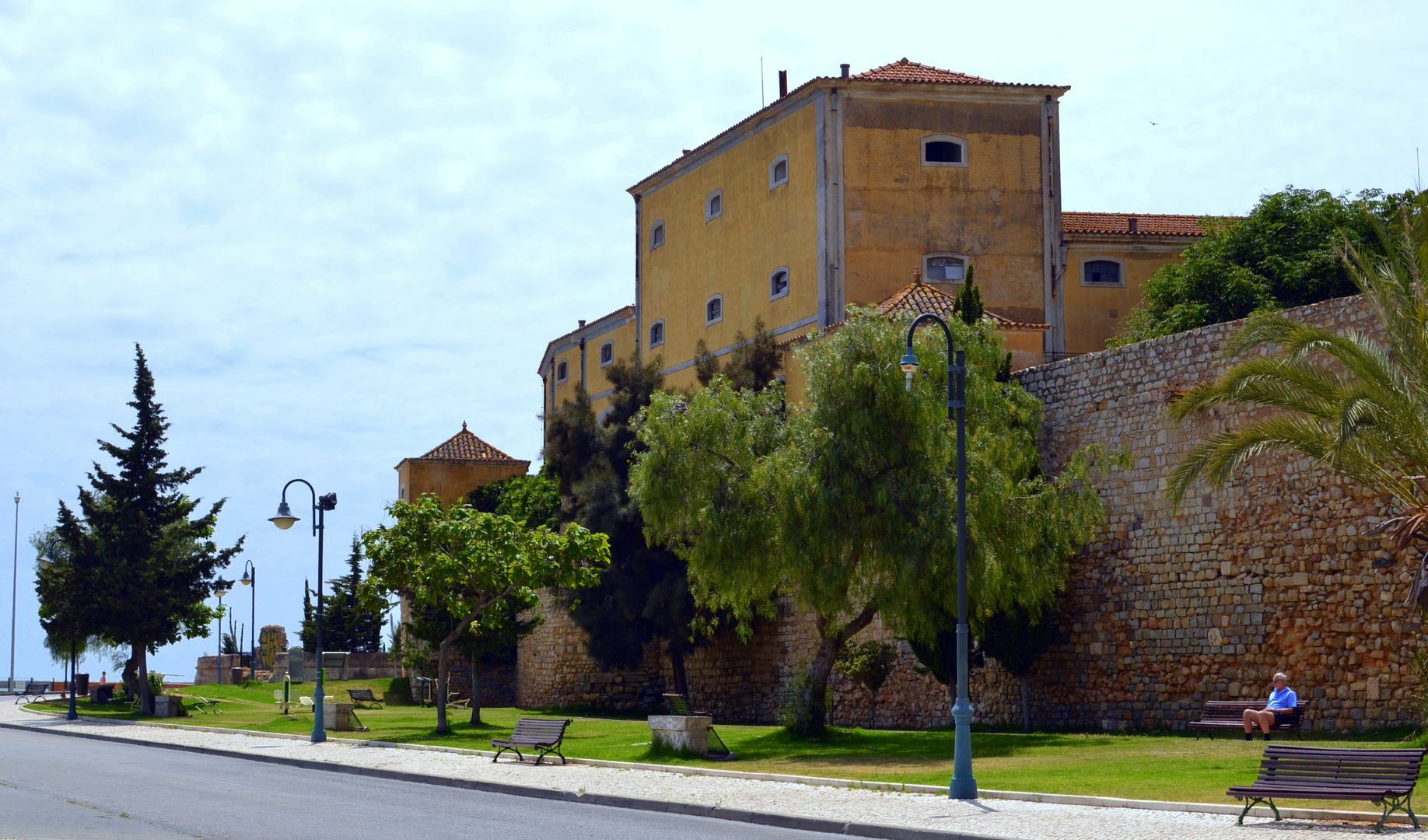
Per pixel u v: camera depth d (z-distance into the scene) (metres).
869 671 37.34
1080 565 32.94
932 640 29.78
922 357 29.42
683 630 45.59
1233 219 47.12
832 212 46.69
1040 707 33.50
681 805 19.09
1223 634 29.34
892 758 25.66
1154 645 30.92
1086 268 49.41
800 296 47.72
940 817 16.77
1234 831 14.95
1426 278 21.55
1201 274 43.75
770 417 31.89
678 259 55.47
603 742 32.59
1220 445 23.75
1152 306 45.94
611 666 48.47
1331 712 26.89
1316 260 42.19
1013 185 47.75
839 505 28.30
